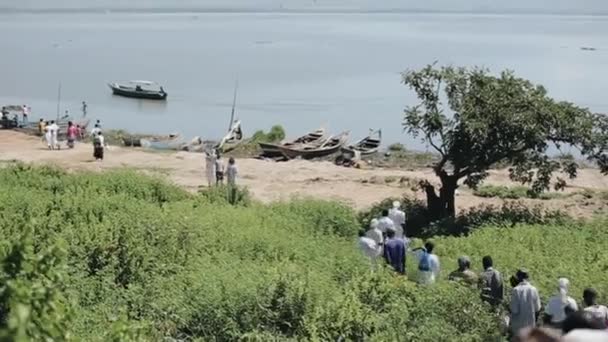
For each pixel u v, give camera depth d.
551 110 53.12
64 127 97.62
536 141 52.97
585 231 46.75
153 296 29.31
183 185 68.12
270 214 48.88
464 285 29.95
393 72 170.75
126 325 18.42
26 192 45.88
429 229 52.16
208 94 139.62
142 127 111.81
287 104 130.00
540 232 46.19
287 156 85.12
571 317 9.44
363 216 54.72
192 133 108.81
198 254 35.84
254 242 38.28
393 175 74.75
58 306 14.25
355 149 87.06
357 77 162.75
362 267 33.94
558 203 63.12
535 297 28.36
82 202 43.50
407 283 30.44
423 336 26.17
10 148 85.00
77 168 73.88
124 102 131.12
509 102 53.19
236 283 28.77
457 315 28.12
